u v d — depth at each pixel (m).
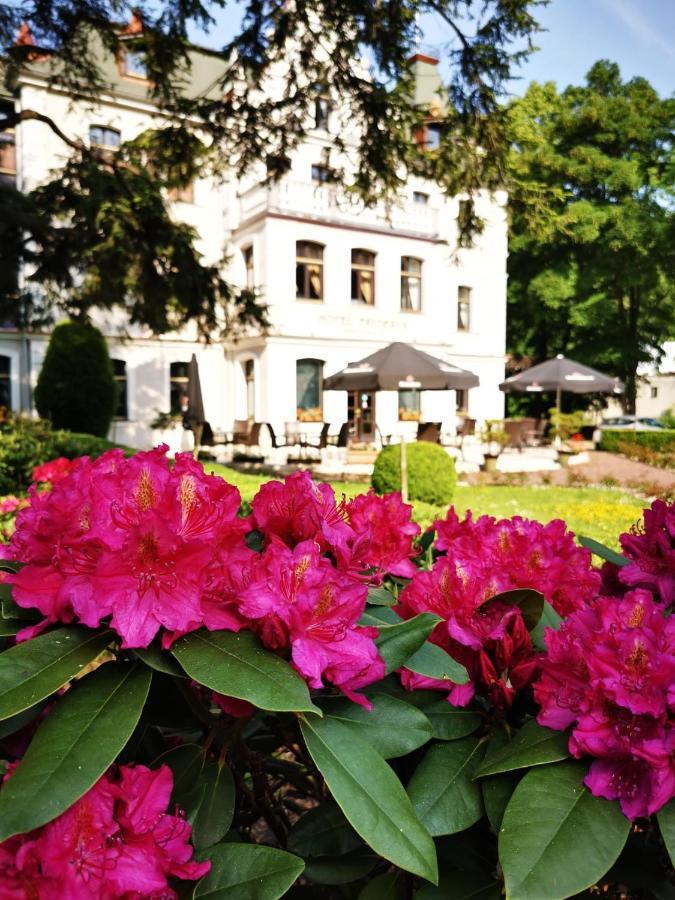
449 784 1.06
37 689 0.85
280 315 19.14
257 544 1.34
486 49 6.30
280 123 7.91
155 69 7.82
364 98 6.92
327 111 7.93
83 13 7.62
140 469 1.01
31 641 0.94
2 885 0.79
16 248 9.45
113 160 9.18
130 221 8.52
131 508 0.97
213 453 19.97
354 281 21.11
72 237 9.27
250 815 1.46
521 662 1.15
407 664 1.11
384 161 7.39
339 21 6.38
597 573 1.64
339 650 0.95
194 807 1.03
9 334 17.81
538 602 1.19
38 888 0.79
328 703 1.09
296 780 1.61
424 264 22.12
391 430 21.20
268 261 19.02
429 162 7.60
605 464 19.14
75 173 9.29
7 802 0.75
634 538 1.64
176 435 20.27
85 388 16.23
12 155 17.62
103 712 0.88
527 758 0.98
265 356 19.12
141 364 19.78
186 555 0.92
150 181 8.94
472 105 6.80
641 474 16.38
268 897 0.92
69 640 0.96
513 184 7.43
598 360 29.88
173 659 0.96
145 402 19.84
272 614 0.94
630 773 0.93
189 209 20.50
